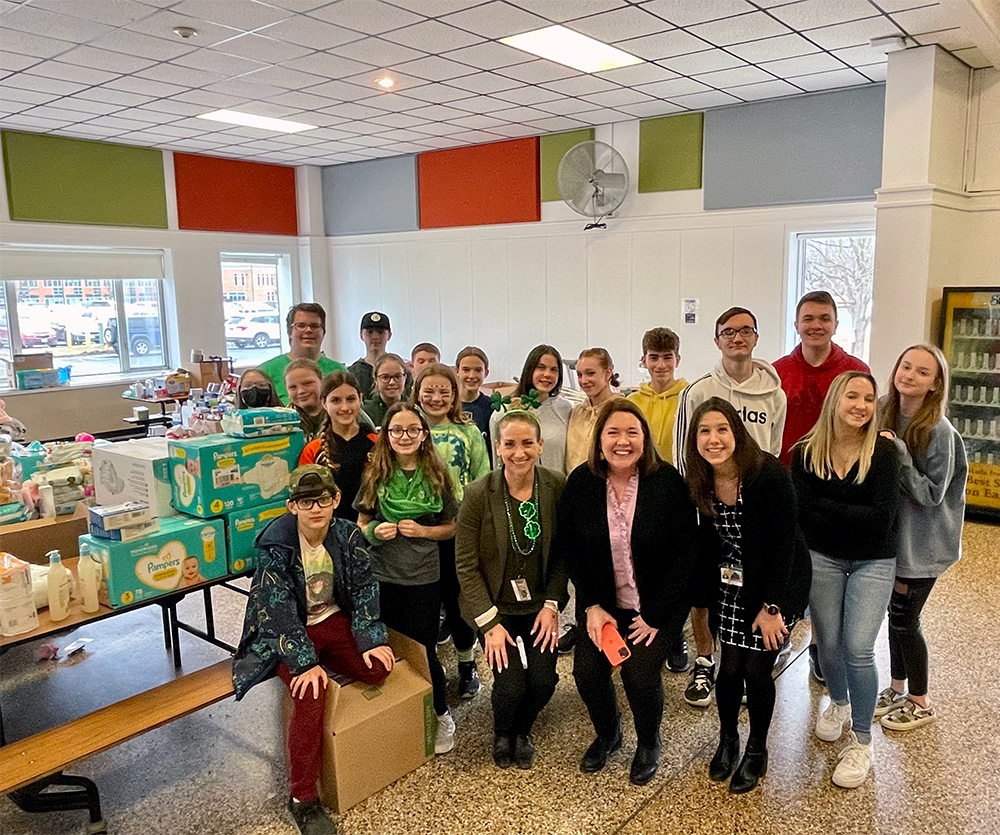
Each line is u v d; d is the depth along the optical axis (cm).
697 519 236
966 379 485
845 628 238
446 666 324
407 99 586
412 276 845
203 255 828
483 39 448
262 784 246
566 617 366
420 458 267
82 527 288
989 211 502
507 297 770
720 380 307
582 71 511
